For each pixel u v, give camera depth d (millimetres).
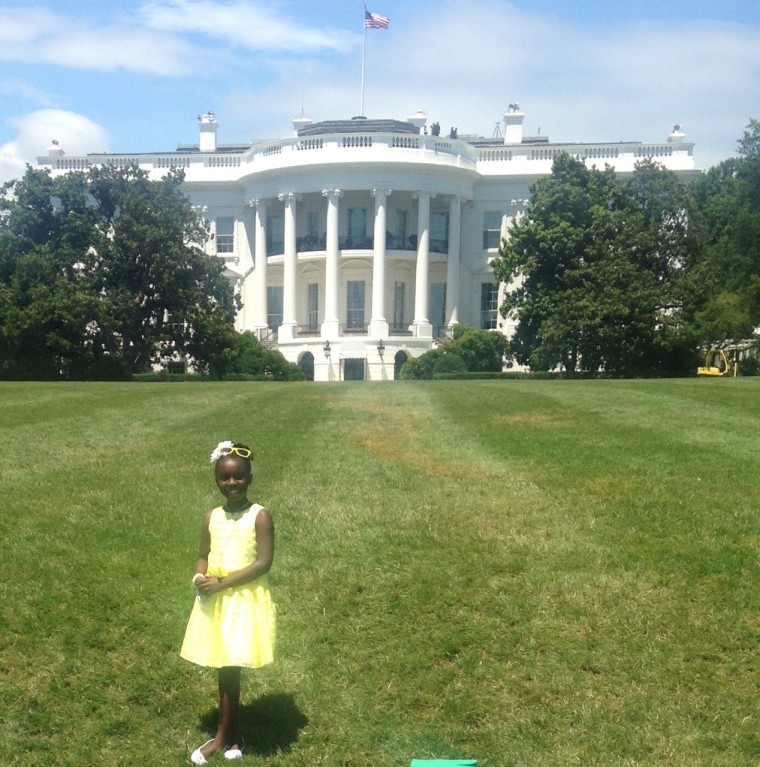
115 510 8875
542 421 15289
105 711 5320
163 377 44000
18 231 42750
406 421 15516
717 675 5520
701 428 14000
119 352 45438
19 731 5117
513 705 5266
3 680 5605
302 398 20188
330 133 54156
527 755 4809
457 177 53969
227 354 44375
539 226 42781
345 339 51406
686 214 43719
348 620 6355
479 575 7020
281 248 57625
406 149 52188
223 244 58719
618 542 7656
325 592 6785
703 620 6160
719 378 27781
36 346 41062
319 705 5348
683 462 10859
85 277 42438
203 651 4691
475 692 5410
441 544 7719
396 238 55438
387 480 10180
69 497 9422
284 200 53938
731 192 46750
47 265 40688
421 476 10359
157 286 43250
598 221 42031
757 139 41844
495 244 56562
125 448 12703
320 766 4789
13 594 6730
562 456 11461
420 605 6523
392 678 5594
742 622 6105
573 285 42062
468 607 6480
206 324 43219
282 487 9820
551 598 6586
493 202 56438
